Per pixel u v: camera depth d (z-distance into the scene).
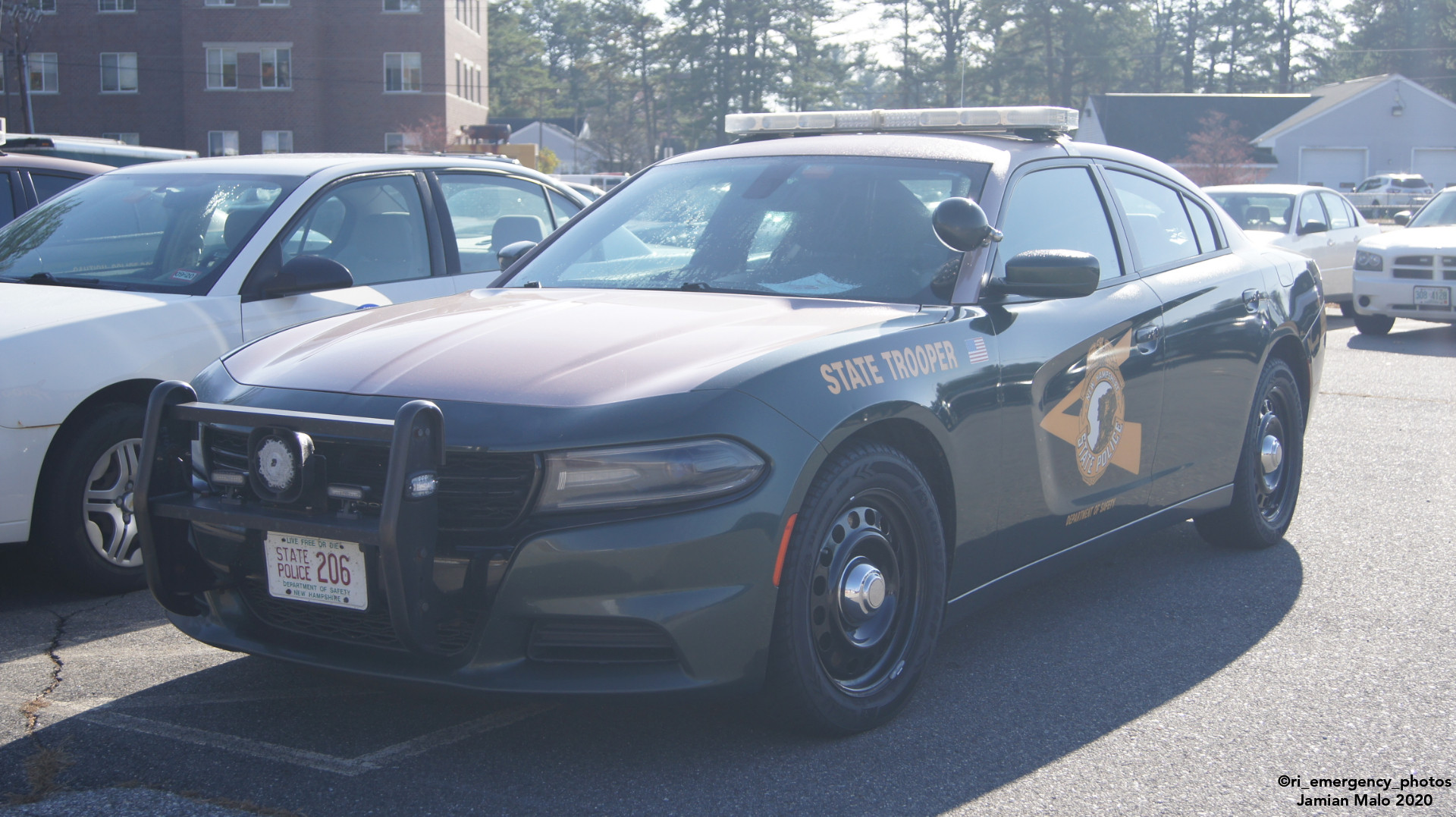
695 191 4.09
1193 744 3.11
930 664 3.60
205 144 51.56
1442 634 3.99
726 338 3.04
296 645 2.96
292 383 3.00
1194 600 4.36
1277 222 14.51
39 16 39.38
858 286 3.54
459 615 2.73
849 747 3.05
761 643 2.80
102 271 4.87
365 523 2.68
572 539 2.64
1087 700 3.40
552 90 104.12
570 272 3.96
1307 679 3.58
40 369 4.11
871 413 2.98
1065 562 3.84
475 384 2.84
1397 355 11.62
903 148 3.98
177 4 51.59
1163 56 94.12
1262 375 4.82
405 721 3.22
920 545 3.22
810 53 75.06
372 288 5.26
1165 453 4.25
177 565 3.03
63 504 4.24
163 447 3.00
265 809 2.71
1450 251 12.52
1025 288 3.49
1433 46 87.31
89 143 10.09
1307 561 4.87
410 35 51.16
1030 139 4.14
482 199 5.99
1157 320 4.15
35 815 2.67
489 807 2.72
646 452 2.68
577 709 3.29
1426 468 6.62
